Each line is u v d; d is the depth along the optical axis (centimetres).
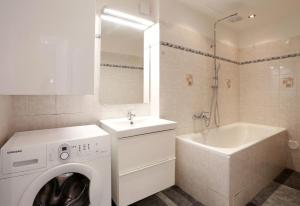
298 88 238
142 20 195
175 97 215
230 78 288
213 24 255
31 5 103
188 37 226
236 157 154
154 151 156
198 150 175
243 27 282
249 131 275
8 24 97
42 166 98
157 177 160
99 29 174
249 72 291
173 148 171
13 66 99
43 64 107
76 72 118
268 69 268
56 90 112
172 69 211
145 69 208
